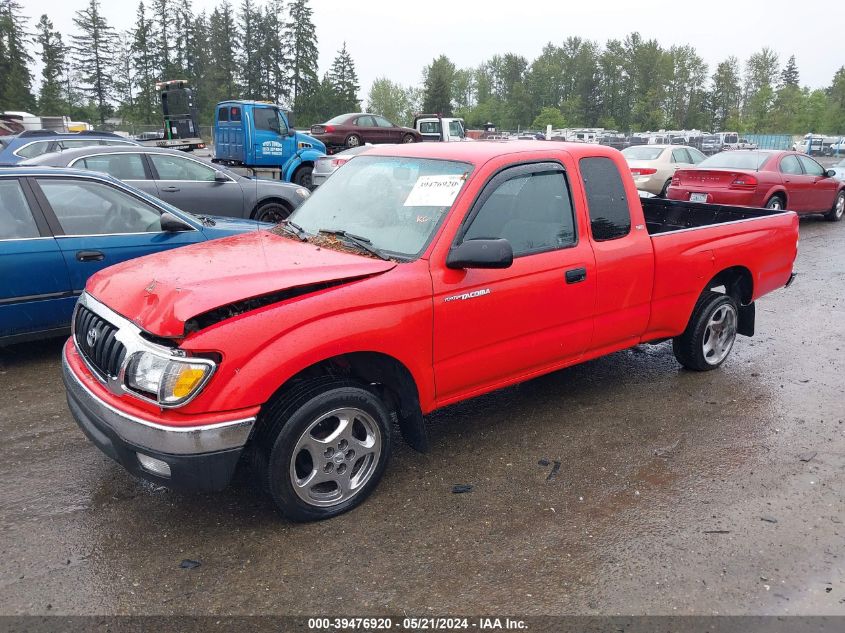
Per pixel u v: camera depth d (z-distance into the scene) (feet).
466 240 12.06
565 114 408.87
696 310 17.53
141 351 9.96
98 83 335.06
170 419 9.68
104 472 12.75
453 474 12.91
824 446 14.26
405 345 11.41
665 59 397.60
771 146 209.36
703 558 10.43
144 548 10.50
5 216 17.71
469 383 12.87
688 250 16.21
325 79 341.21
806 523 11.41
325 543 10.69
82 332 11.73
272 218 33.45
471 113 433.48
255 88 339.77
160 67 338.54
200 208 30.86
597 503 11.96
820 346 21.16
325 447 10.94
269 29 332.39
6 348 20.10
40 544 10.52
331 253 12.07
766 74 396.98
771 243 18.48
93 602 9.28
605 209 14.56
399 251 12.04
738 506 11.90
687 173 42.80
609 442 14.33
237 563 10.17
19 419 15.06
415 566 10.17
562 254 13.60
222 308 10.31
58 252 18.25
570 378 18.10
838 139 196.95
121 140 48.37
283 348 10.05
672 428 15.05
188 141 67.36
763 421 15.48
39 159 28.37
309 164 60.80
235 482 12.48
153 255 12.80
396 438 14.43
